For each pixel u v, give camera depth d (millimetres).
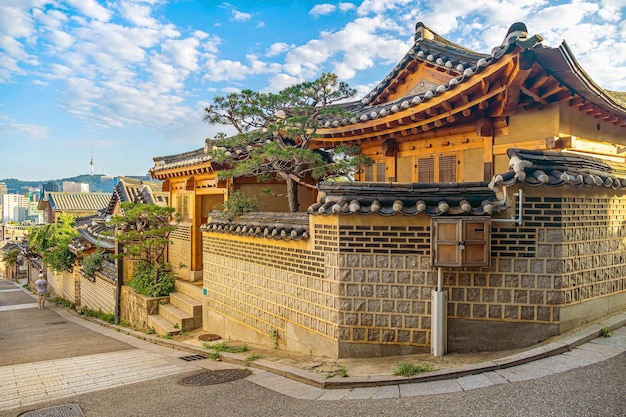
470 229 6348
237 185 13523
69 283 25891
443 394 5102
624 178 7324
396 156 10586
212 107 9906
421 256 6777
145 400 5977
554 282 6480
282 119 10055
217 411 5312
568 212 6582
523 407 4523
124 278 17109
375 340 6973
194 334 11625
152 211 15078
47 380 7527
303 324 7957
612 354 5805
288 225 8367
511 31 6090
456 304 6707
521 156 6332
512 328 6551
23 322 18516
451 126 9047
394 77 10898
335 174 11141
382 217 6902
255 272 9461
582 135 8570
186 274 16000
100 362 9016
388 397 5230
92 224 23641
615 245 7473
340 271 7070
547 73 6770
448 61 8867
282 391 5945
